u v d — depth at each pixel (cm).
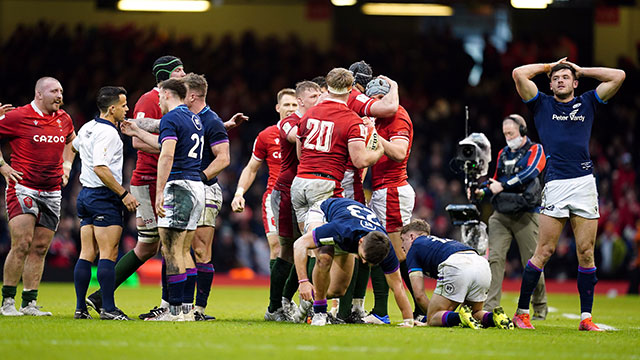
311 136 2734
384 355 1900
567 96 2859
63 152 3219
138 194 3030
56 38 10406
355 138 2711
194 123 2734
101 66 10188
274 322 2866
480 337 2327
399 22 11350
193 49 10538
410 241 2903
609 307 4591
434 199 8350
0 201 7831
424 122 9425
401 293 2667
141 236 3055
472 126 9506
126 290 5900
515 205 3462
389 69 10531
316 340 2152
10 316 2892
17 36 10362
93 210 2812
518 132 3531
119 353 1866
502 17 11631
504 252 3531
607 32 10756
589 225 2814
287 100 3406
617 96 10081
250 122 9681
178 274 2706
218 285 7038
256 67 10394
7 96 10069
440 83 10431
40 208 3053
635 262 6172
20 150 3019
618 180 8644
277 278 2980
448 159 8988
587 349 2119
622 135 9550
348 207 2588
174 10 11150
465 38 11725
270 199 3234
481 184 3606
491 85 10131
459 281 2709
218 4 11225
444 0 9838
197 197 2708
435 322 2723
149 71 10306
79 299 2820
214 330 2370
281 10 11238
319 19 11212
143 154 3011
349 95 3017
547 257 2870
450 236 8144
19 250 2997
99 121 2838
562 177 2836
